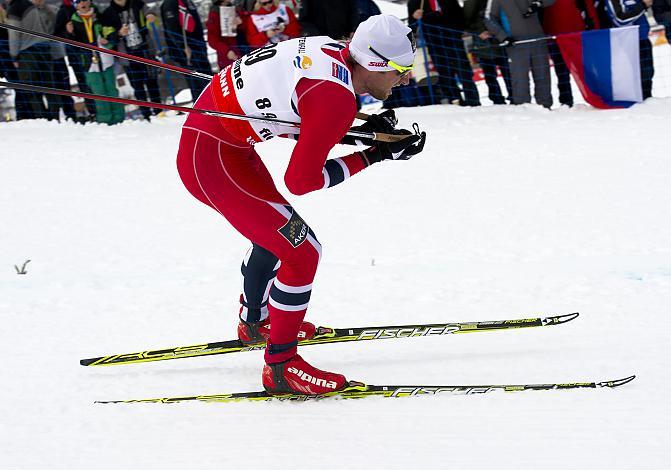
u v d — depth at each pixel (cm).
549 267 1513
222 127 1004
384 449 899
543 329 1220
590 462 843
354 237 1797
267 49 992
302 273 1014
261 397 1050
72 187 2281
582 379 1044
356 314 1336
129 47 2980
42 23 2916
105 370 1169
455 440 907
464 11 2925
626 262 1505
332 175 978
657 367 1055
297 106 945
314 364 1152
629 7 2773
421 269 1555
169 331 1317
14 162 2533
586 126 2642
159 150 2658
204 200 1033
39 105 3019
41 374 1156
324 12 2769
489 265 1555
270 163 2458
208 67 3048
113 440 954
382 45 948
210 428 976
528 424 930
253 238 1016
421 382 1073
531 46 2808
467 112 2884
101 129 2950
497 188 2092
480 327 1117
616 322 1222
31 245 1845
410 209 1973
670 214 1781
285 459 891
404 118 2855
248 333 1145
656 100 2881
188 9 2966
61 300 1486
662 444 868
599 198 1942
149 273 1636
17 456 923
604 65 2817
